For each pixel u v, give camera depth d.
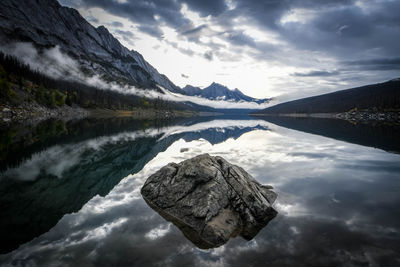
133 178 19.25
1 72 90.00
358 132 61.69
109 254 8.41
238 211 12.35
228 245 9.42
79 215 11.75
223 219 11.31
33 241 9.06
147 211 12.57
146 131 61.69
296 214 12.55
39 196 14.36
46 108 94.25
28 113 76.31
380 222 11.54
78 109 126.50
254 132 65.44
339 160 27.05
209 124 109.38
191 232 10.52
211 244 9.50
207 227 10.33
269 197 14.48
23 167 21.05
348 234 10.28
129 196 14.84
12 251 8.33
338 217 12.12
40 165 22.09
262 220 11.78
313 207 13.54
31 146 30.75
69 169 21.38
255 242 9.69
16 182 16.95
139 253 8.58
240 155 30.08
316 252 8.88
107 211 12.40
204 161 15.63
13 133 39.69
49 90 113.56
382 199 14.88
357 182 18.62
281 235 10.26
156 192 14.28
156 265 7.90
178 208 12.39
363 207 13.52
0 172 19.23
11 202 13.23
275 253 8.82
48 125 57.66
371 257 8.50
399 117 134.75
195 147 36.97
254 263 8.17
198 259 8.35
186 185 13.78
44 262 7.78
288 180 19.06
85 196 14.63
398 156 29.47
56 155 26.70
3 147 28.92
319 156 29.45
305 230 10.73
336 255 8.65
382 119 141.25
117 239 9.51
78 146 33.25
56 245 8.84
